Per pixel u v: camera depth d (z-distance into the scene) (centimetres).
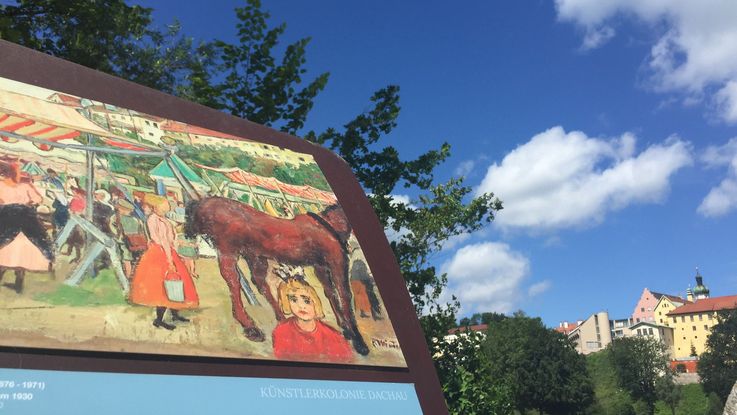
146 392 500
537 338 6744
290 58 1388
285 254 695
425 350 739
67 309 504
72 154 615
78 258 538
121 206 602
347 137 1502
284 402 568
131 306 540
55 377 468
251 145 809
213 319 582
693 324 11356
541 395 6500
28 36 1186
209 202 679
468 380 1451
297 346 622
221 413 523
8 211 527
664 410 8050
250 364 576
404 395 666
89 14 1251
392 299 763
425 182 1580
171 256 600
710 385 7675
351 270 747
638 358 7906
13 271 498
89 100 694
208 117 802
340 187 857
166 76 1530
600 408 6875
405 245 1603
